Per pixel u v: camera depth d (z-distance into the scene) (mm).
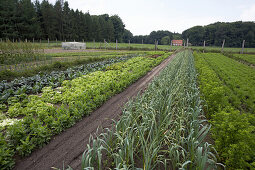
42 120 4906
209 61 20234
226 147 3291
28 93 7629
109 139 3719
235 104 6664
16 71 10391
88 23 78062
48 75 10391
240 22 68438
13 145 3582
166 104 4949
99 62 16641
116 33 103938
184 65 13250
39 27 59625
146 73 13375
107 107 6434
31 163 3436
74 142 4195
